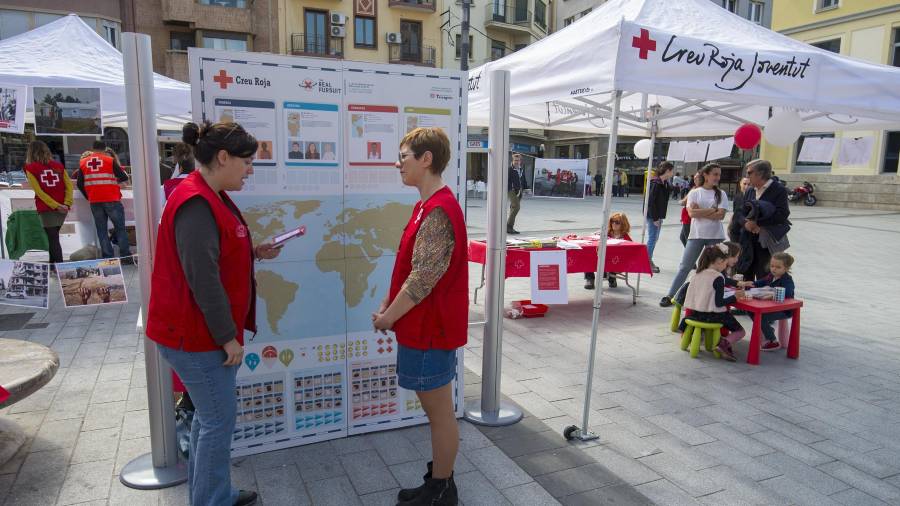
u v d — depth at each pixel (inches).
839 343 202.1
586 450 120.4
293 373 115.6
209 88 102.6
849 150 212.4
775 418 139.2
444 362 89.9
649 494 104.3
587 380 122.9
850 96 141.5
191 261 73.4
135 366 165.0
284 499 99.5
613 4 163.2
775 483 109.3
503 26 1264.8
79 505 97.0
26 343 122.5
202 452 83.0
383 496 101.2
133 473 105.2
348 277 117.9
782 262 188.4
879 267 361.4
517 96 150.1
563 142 1461.6
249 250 83.6
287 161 109.8
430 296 87.4
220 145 77.2
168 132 658.2
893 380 166.4
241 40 984.9
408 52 1147.3
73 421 129.4
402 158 89.4
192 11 932.6
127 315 219.9
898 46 767.1
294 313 114.2
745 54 125.9
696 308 182.9
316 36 1055.6
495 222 126.0
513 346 193.6
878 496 105.6
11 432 120.4
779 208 207.6
